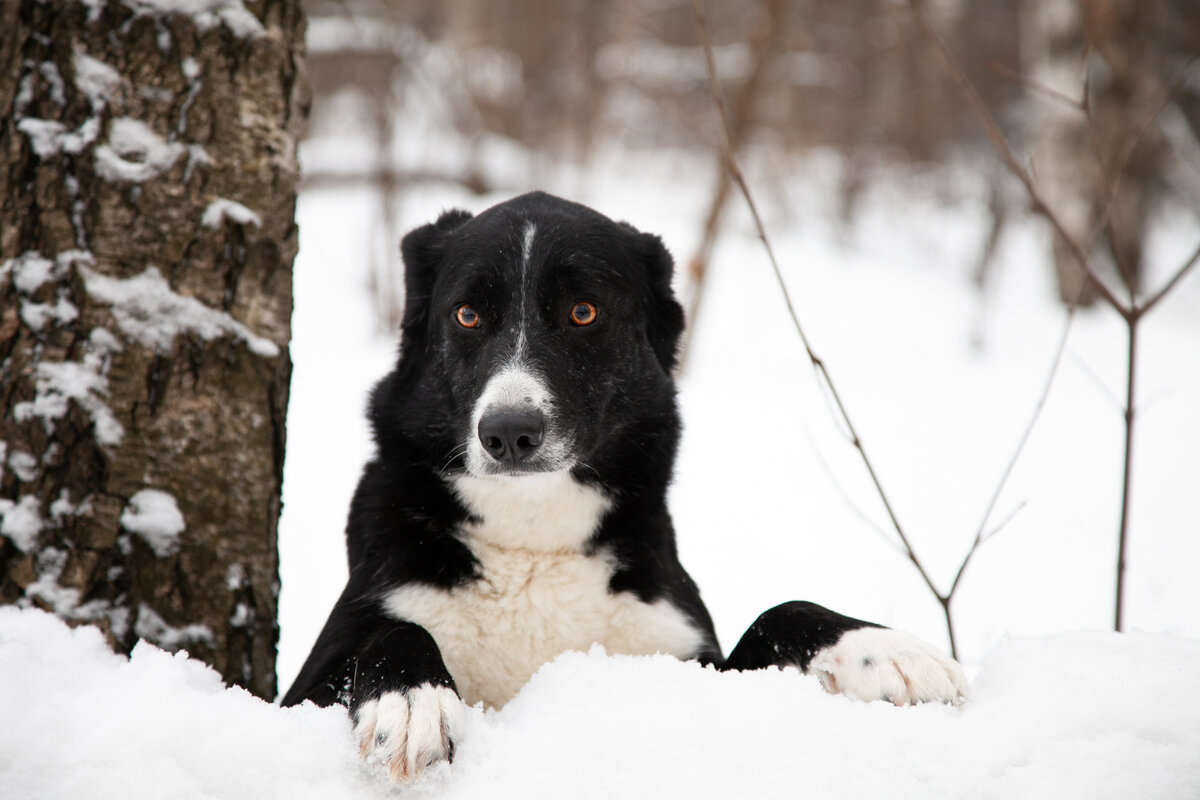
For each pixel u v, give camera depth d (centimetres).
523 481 290
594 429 301
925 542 646
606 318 309
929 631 507
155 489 274
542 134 1958
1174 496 709
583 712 228
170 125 277
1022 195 1534
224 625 284
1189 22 1479
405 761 208
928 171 2192
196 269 280
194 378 279
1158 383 1066
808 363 1237
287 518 646
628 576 301
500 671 292
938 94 2183
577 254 306
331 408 924
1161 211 1852
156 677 221
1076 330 1345
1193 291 1520
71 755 198
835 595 559
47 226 265
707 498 747
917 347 1311
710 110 2066
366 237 1555
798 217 2066
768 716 223
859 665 241
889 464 820
